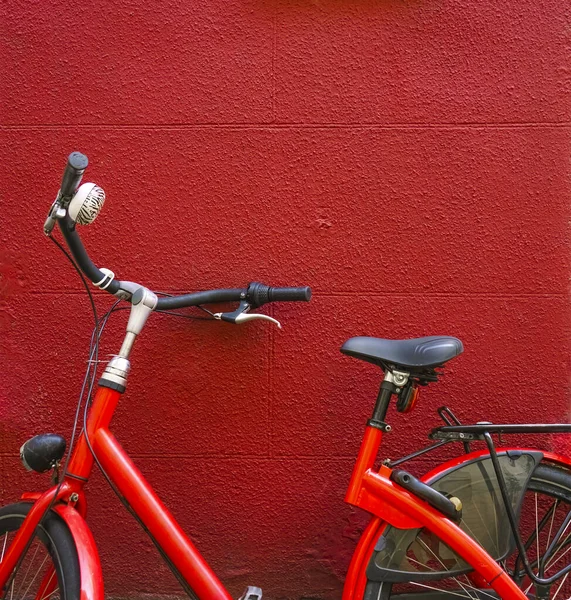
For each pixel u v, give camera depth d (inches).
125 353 64.6
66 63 80.1
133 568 82.0
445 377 80.2
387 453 80.4
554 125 79.2
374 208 79.7
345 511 80.6
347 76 79.4
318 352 80.3
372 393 80.1
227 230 80.1
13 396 81.2
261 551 81.1
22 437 81.3
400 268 79.8
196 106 79.8
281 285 79.9
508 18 79.0
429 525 62.9
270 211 79.8
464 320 80.0
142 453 80.9
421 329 80.0
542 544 79.0
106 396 63.3
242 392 80.7
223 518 81.1
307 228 79.9
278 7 79.5
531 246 79.5
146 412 80.9
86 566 57.7
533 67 79.0
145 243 80.4
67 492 61.4
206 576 61.0
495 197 79.5
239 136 79.8
